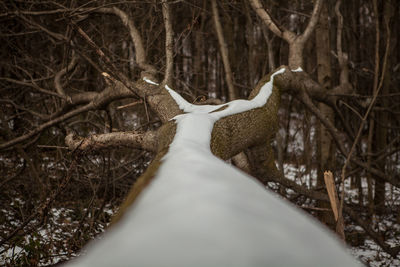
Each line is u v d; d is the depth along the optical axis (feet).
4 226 15.39
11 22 20.35
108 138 9.41
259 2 13.88
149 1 13.93
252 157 10.94
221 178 2.23
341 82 15.60
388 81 22.20
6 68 20.44
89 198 17.52
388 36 10.95
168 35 11.94
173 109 9.41
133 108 18.93
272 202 1.83
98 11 14.57
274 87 11.07
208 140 5.82
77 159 10.73
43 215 12.05
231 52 28.12
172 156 3.86
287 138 24.91
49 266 11.32
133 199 2.95
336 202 8.06
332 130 14.56
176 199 1.83
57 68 20.45
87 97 13.85
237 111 8.29
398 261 15.42
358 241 17.53
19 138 15.28
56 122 14.80
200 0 18.71
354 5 28.02
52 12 14.71
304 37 13.29
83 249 11.71
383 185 21.59
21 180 18.35
